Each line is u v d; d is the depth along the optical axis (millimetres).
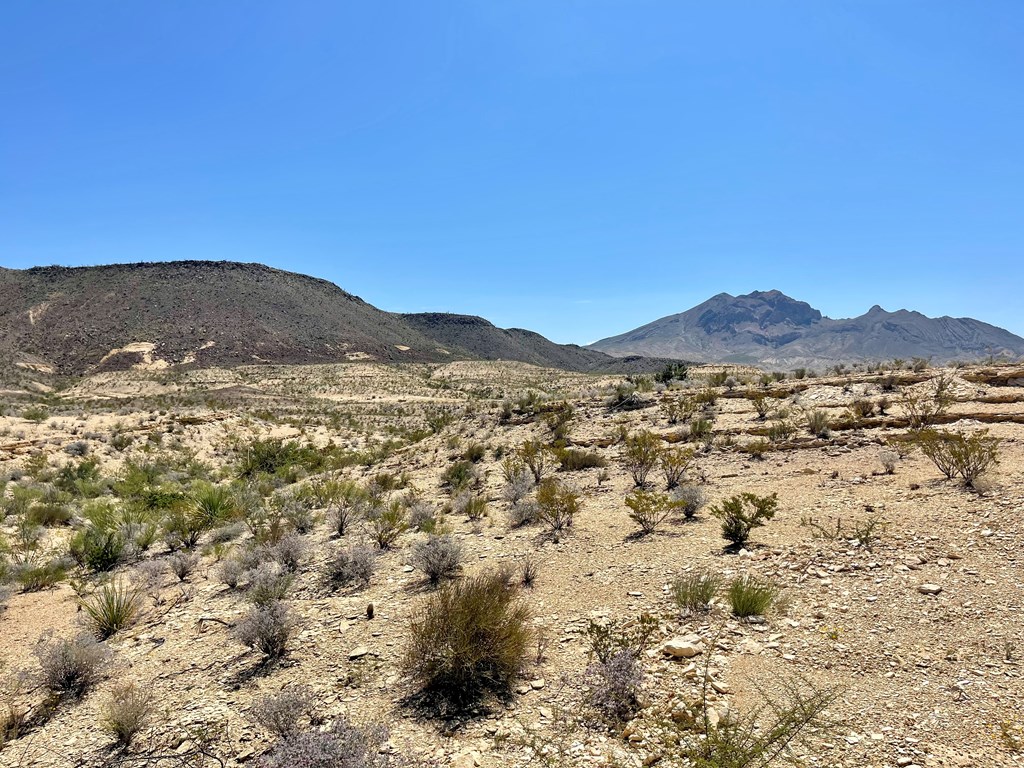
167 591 10578
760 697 4867
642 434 18672
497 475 18875
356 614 8039
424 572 9438
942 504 9156
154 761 5039
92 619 9016
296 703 5305
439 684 5742
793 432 16703
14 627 9430
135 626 8812
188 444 37469
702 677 5285
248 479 26812
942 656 5137
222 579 10453
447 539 9906
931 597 6219
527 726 4941
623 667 5250
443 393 102062
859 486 11312
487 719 5145
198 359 128625
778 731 4125
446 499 16484
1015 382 18578
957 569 6770
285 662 6746
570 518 11688
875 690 4785
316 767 4293
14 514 19203
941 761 3893
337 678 6188
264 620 7074
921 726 4281
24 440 32031
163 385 96312
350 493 18531
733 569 7809
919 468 11977
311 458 31828
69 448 31094
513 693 5527
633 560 8867
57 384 99438
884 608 6145
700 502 11508
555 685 5566
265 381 106812
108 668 7219
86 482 24234
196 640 7914
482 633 5848
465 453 22391
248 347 141125
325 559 11148
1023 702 4387
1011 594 6004
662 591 7465
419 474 22062
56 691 6660
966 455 10203
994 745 3982
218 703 5941
